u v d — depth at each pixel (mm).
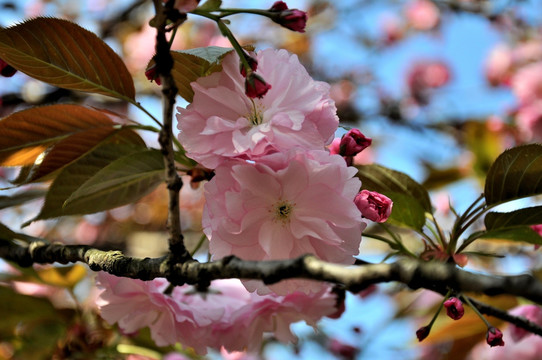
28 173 609
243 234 541
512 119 1061
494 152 933
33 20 565
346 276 462
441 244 609
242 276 492
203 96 550
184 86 564
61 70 582
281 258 543
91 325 708
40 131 594
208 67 554
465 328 700
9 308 695
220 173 541
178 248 519
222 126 542
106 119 598
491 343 577
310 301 597
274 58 555
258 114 551
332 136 553
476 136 961
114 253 547
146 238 1168
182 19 517
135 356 708
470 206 601
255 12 536
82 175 591
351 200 538
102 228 1246
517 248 890
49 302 702
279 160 537
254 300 595
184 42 1207
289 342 609
